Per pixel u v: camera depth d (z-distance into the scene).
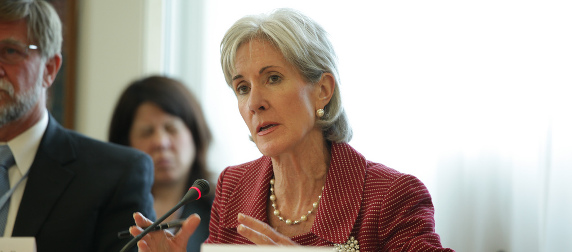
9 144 3.95
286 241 2.51
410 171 5.80
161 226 2.72
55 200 3.82
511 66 5.41
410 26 5.90
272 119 2.79
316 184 2.99
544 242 5.10
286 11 2.91
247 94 2.89
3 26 3.89
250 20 2.86
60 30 4.25
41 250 3.69
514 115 5.39
